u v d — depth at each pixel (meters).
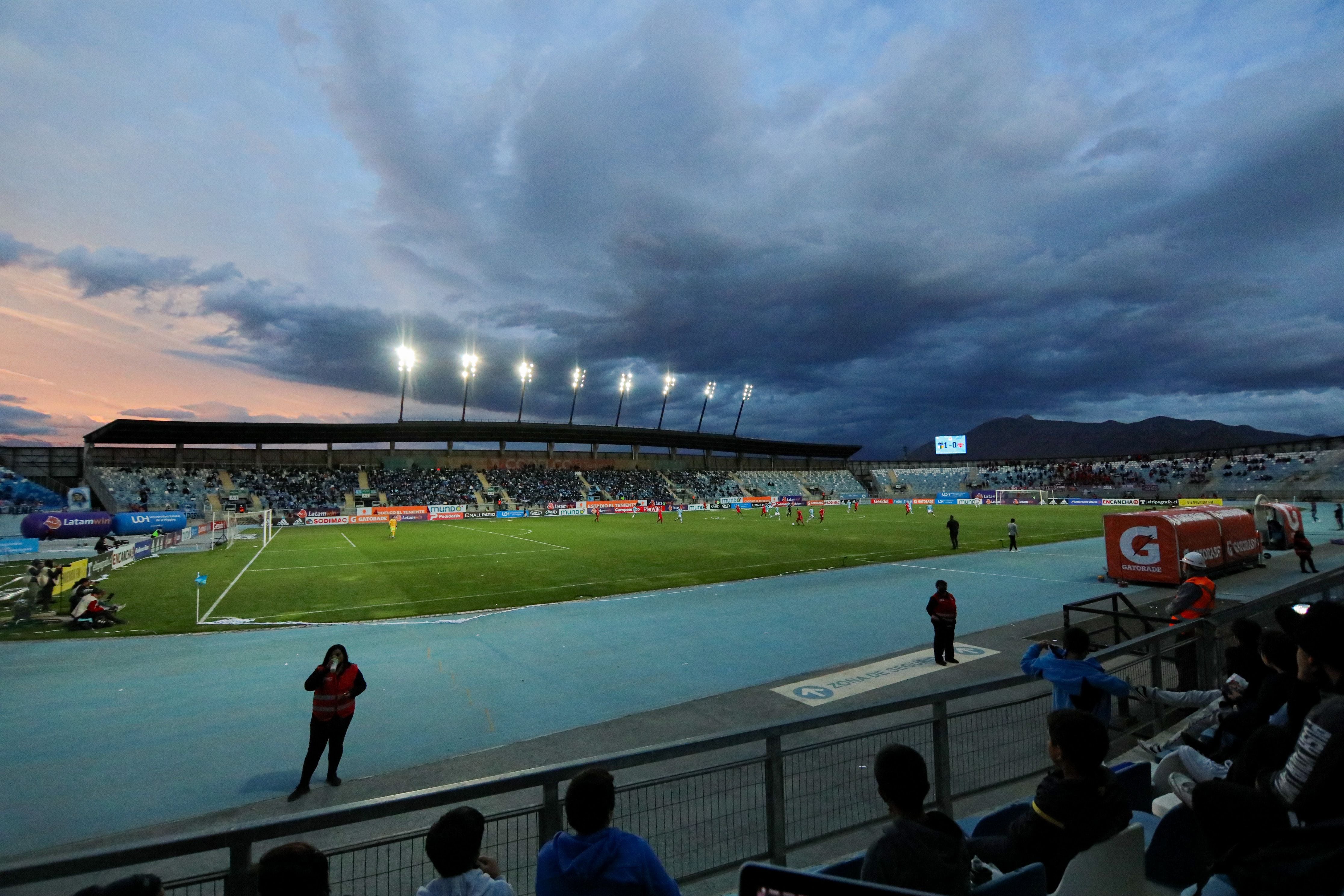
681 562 27.70
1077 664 5.26
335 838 6.26
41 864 2.35
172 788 7.67
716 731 8.86
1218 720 4.98
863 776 6.61
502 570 26.06
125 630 16.11
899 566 25.55
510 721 9.48
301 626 16.20
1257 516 29.08
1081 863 2.91
